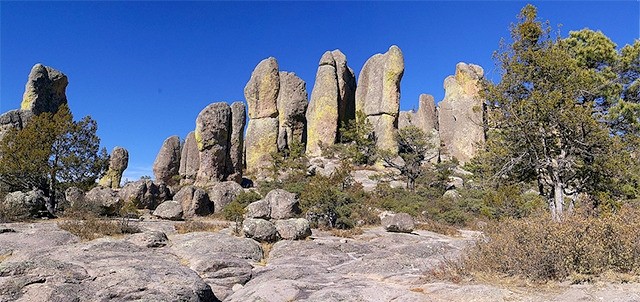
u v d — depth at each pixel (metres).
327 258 12.46
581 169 16.19
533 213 11.53
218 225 20.30
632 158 15.67
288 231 15.52
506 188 18.19
